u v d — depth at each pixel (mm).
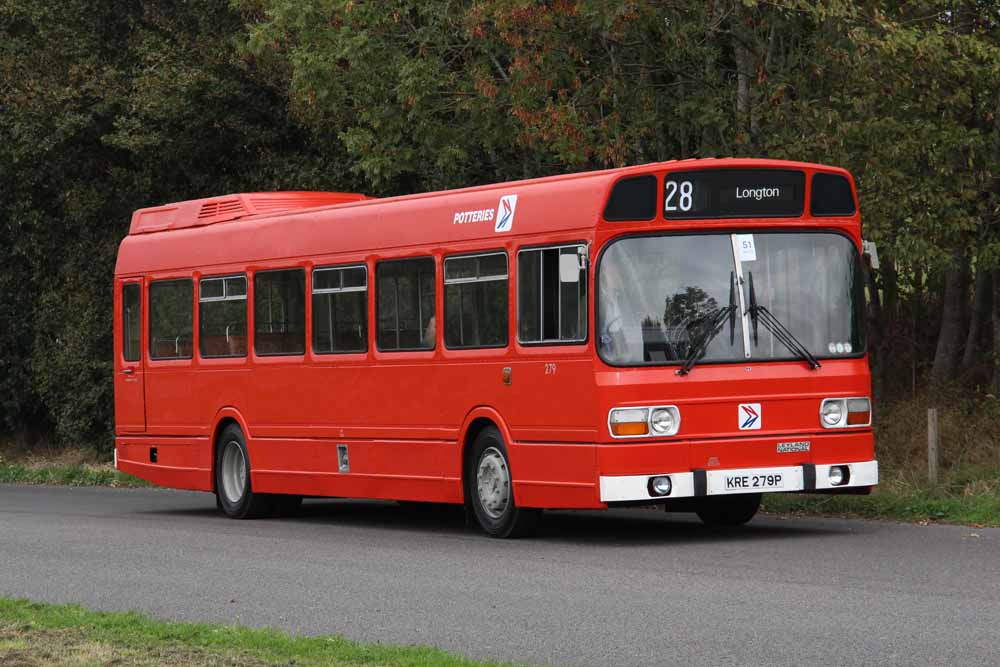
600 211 17797
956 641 10961
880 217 23719
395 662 10430
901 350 33156
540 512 19359
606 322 17766
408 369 20797
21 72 37156
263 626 12664
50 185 39500
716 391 17812
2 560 18188
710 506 20422
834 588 13719
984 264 24781
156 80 34844
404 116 27781
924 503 20312
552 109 24594
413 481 20812
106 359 40000
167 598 14555
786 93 24703
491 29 26266
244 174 37469
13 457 42938
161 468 26375
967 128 26406
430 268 20422
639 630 11906
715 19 24812
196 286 25453
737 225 18219
